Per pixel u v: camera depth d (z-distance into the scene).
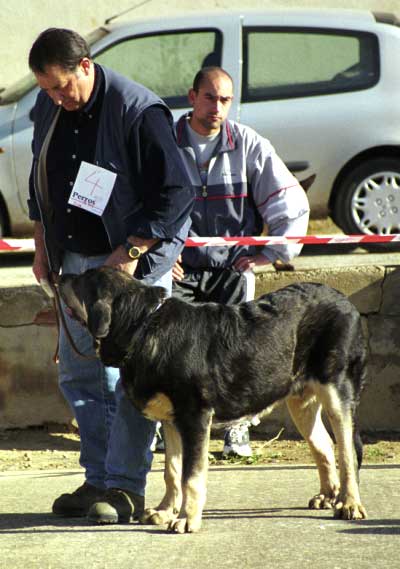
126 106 7.96
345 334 8.38
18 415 12.85
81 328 8.51
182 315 7.86
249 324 8.07
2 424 12.85
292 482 9.98
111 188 8.06
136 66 15.91
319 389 8.38
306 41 15.95
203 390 7.79
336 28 16.00
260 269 12.91
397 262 13.55
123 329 7.72
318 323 8.38
